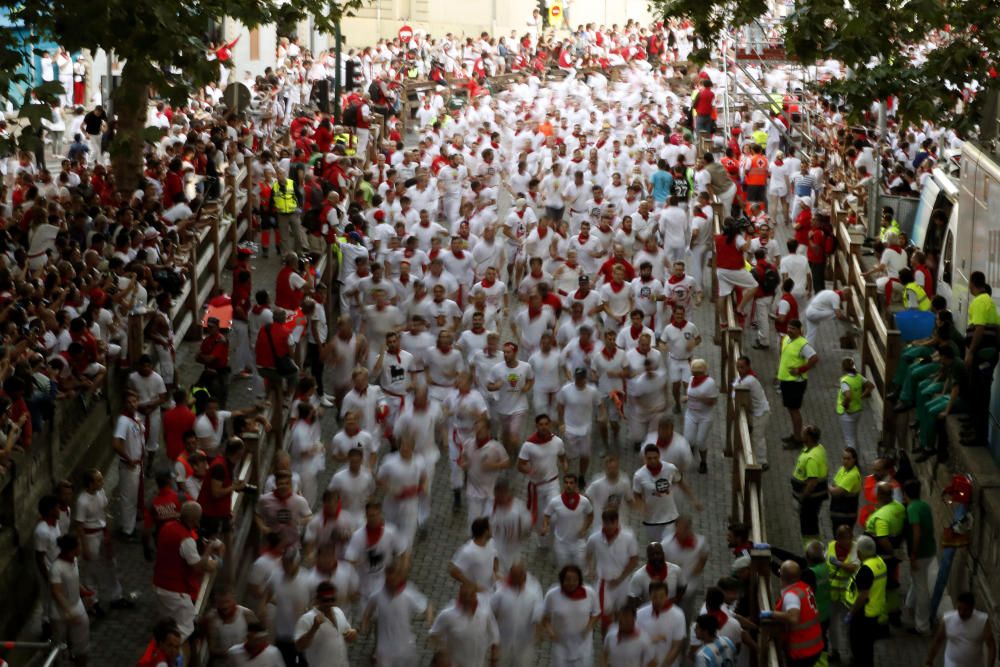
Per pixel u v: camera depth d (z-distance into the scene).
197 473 37.09
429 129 95.31
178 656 29.66
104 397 45.06
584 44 140.75
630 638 30.55
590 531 38.03
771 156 83.31
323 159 72.50
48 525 34.78
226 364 46.88
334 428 48.78
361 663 34.91
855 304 56.22
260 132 88.69
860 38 46.28
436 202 70.38
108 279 47.44
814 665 31.75
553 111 92.88
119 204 58.34
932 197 59.25
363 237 60.72
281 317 45.66
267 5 45.66
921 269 52.81
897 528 36.38
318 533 34.97
